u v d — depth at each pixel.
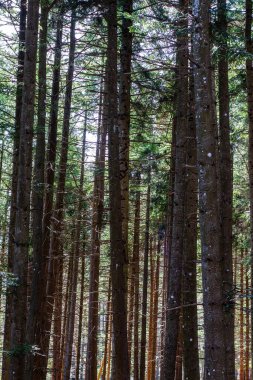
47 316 14.99
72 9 11.95
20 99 13.54
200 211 7.54
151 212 20.48
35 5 10.13
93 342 17.44
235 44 12.31
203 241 7.47
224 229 11.24
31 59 10.02
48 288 15.66
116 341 10.77
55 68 14.65
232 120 16.56
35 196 12.90
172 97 14.66
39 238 12.87
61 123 21.16
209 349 7.27
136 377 21.09
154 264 27.20
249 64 12.39
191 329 10.74
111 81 11.41
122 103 13.13
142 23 13.29
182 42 11.35
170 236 15.95
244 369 27.09
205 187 7.51
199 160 7.59
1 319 28.73
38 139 12.73
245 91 14.02
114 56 11.48
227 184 11.46
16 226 9.65
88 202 20.73
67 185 20.72
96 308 17.58
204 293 7.40
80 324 22.41
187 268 10.90
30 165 9.80
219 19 10.89
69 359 19.70
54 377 20.56
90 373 17.28
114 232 10.96
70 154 21.14
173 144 15.55
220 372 7.17
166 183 16.89
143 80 14.61
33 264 12.82
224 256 11.11
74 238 20.78
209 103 7.63
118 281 10.88
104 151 18.48
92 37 17.09
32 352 9.90
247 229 16.11
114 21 11.58
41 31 12.91
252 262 12.49
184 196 11.44
